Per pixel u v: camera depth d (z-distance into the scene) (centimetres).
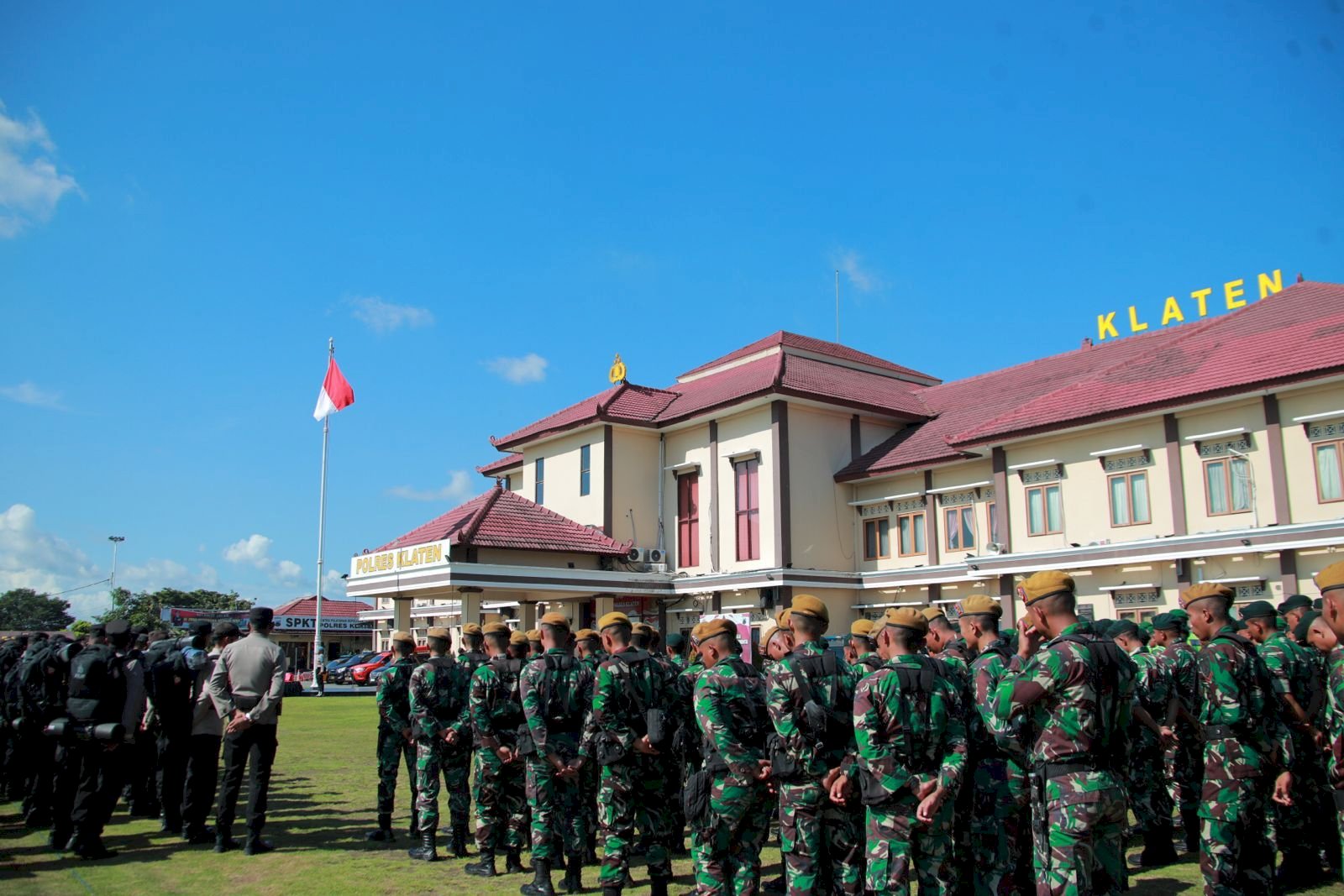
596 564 2809
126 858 966
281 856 977
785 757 624
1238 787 661
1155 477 2059
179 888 841
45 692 1149
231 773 997
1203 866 671
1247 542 1828
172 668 1073
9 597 8906
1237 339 2120
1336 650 583
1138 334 2753
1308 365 1808
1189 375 2047
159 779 1252
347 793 1382
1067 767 544
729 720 676
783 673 630
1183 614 912
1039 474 2280
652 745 759
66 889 838
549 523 2766
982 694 657
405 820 1193
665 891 786
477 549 2545
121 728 955
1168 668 846
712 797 675
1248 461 1916
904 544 2677
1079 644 555
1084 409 2169
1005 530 2325
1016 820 686
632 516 2966
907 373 3400
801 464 2719
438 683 975
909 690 579
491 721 896
